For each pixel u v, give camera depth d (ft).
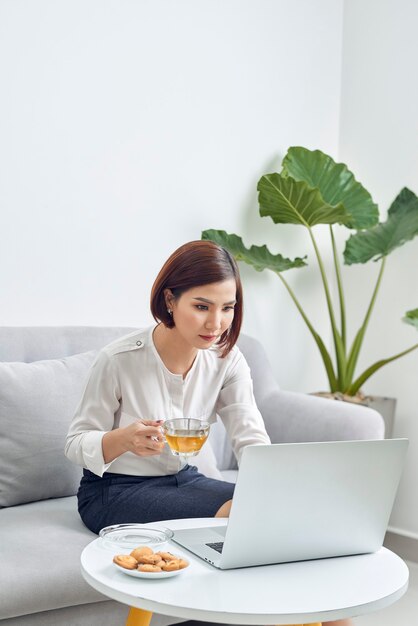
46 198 8.61
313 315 11.30
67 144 8.74
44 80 8.54
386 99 10.86
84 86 8.85
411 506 10.39
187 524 5.39
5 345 7.64
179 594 4.16
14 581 5.37
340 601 4.22
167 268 5.88
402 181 10.67
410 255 10.51
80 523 6.51
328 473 4.73
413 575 9.73
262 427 6.45
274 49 10.66
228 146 10.22
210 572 4.54
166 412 6.39
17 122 8.36
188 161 9.82
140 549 4.55
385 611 8.57
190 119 9.81
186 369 6.46
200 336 5.80
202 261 5.73
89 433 6.00
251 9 10.37
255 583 4.42
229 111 10.21
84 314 8.96
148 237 9.48
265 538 4.65
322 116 11.27
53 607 5.58
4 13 8.23
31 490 7.06
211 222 10.09
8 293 8.38
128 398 6.30
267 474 4.53
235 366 6.67
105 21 8.99
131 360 6.33
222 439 8.84
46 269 8.64
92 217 8.97
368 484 4.91
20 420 7.02
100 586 4.23
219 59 10.07
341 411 8.42
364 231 10.50
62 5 8.63
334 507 4.83
